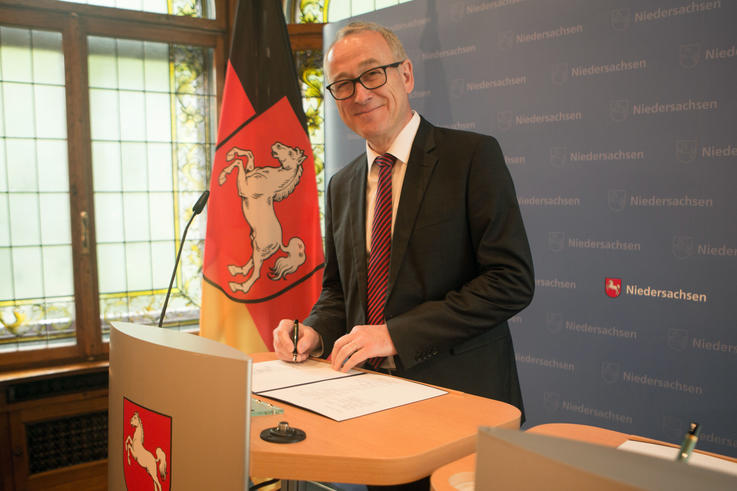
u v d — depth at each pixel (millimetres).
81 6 2930
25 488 2773
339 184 1519
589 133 1995
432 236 1285
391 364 1294
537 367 2162
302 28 3230
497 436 474
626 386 1952
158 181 3207
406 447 802
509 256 1228
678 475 386
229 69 2482
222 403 701
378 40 1315
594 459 421
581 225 2031
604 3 1938
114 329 874
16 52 2863
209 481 712
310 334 1323
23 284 2918
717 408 1776
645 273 1897
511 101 2176
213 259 2430
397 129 1352
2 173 2861
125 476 841
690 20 1775
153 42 3152
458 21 2303
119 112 3096
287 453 784
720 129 1741
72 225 2973
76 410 2879
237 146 2428
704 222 1779
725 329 1756
